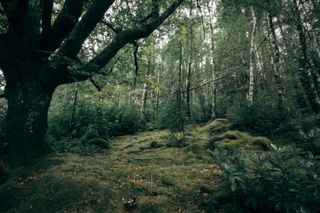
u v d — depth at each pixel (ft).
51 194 12.70
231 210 12.82
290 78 51.37
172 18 29.84
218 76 65.82
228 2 27.91
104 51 20.56
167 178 15.81
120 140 37.60
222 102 56.13
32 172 15.15
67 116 40.24
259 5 27.84
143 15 27.50
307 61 41.45
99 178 14.80
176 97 31.35
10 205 12.91
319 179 11.89
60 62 17.56
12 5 16.49
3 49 16.97
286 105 35.50
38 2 22.02
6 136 17.07
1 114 25.86
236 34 60.44
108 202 12.52
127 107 47.73
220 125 38.24
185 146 28.60
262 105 35.35
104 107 44.37
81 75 19.44
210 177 16.47
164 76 84.79
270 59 56.90
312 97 49.24
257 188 12.27
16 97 17.39
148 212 12.41
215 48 58.95
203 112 56.24
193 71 74.69
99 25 27.91
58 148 24.41
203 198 13.79
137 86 45.96
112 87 34.17
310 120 24.77
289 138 29.50
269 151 24.07
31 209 12.09
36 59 18.49
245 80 66.03
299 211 10.85
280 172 12.84
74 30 18.79
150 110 57.72
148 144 31.12
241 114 35.96
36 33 18.75
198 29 64.49
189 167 18.70
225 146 26.11
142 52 34.14
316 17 38.09
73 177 13.87
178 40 47.55
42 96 17.98
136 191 14.21
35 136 17.17
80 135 35.83
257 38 61.93
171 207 12.78
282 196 11.68
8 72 17.65
